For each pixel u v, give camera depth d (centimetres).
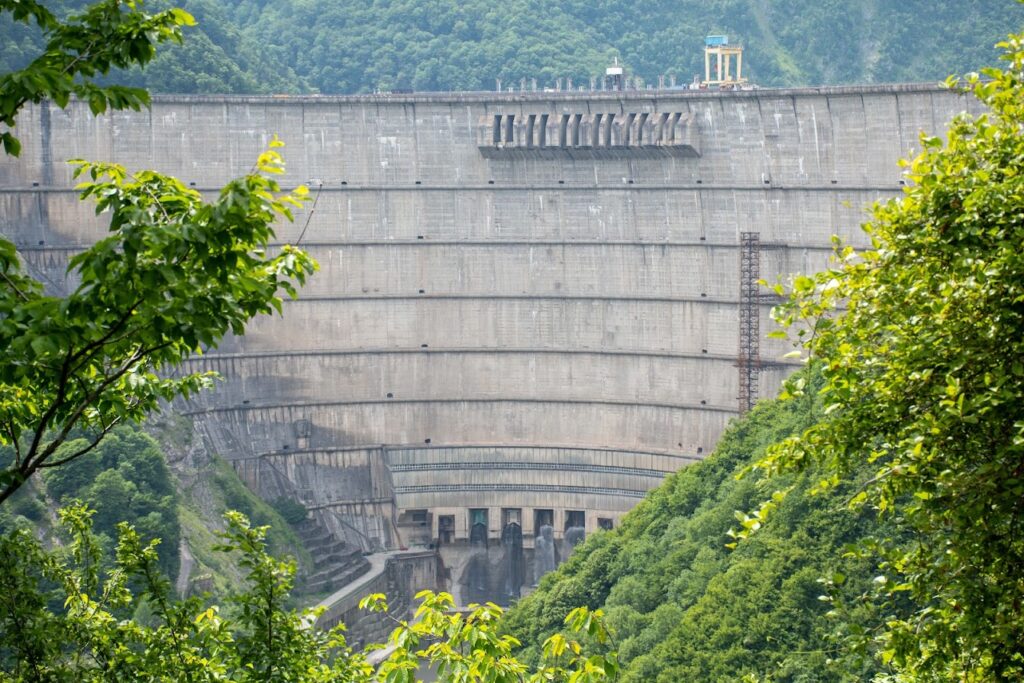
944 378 12031
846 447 12362
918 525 11775
